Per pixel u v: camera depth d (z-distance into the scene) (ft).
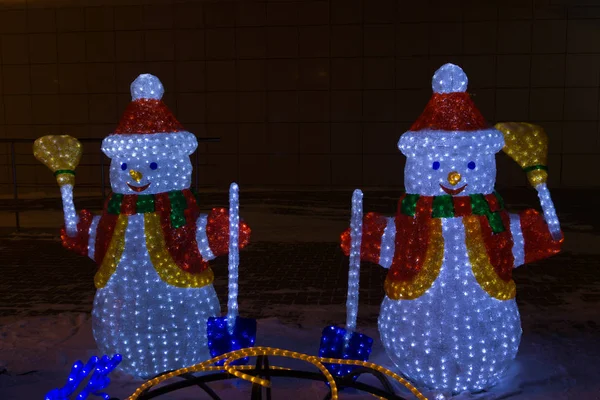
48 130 46.09
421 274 12.84
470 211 12.78
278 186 45.14
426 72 43.29
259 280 23.89
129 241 13.57
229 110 44.83
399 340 13.12
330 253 27.89
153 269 13.53
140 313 13.46
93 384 8.96
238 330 13.67
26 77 45.78
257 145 44.96
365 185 44.60
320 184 44.91
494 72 42.91
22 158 46.06
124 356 13.62
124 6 44.55
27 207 40.14
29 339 17.33
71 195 14.42
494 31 42.57
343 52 43.68
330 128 44.37
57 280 24.32
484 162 12.96
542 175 13.28
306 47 43.83
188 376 10.90
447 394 13.20
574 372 14.79
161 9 44.37
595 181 43.32
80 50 45.21
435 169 12.84
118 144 13.48
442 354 12.75
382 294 21.94
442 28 42.83
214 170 45.44
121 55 45.03
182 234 13.75
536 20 42.24
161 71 44.96
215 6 44.04
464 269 12.74
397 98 43.70
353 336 13.58
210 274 14.30
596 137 42.96
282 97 44.39
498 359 12.99
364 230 13.66
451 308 12.67
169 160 13.80
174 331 13.61
